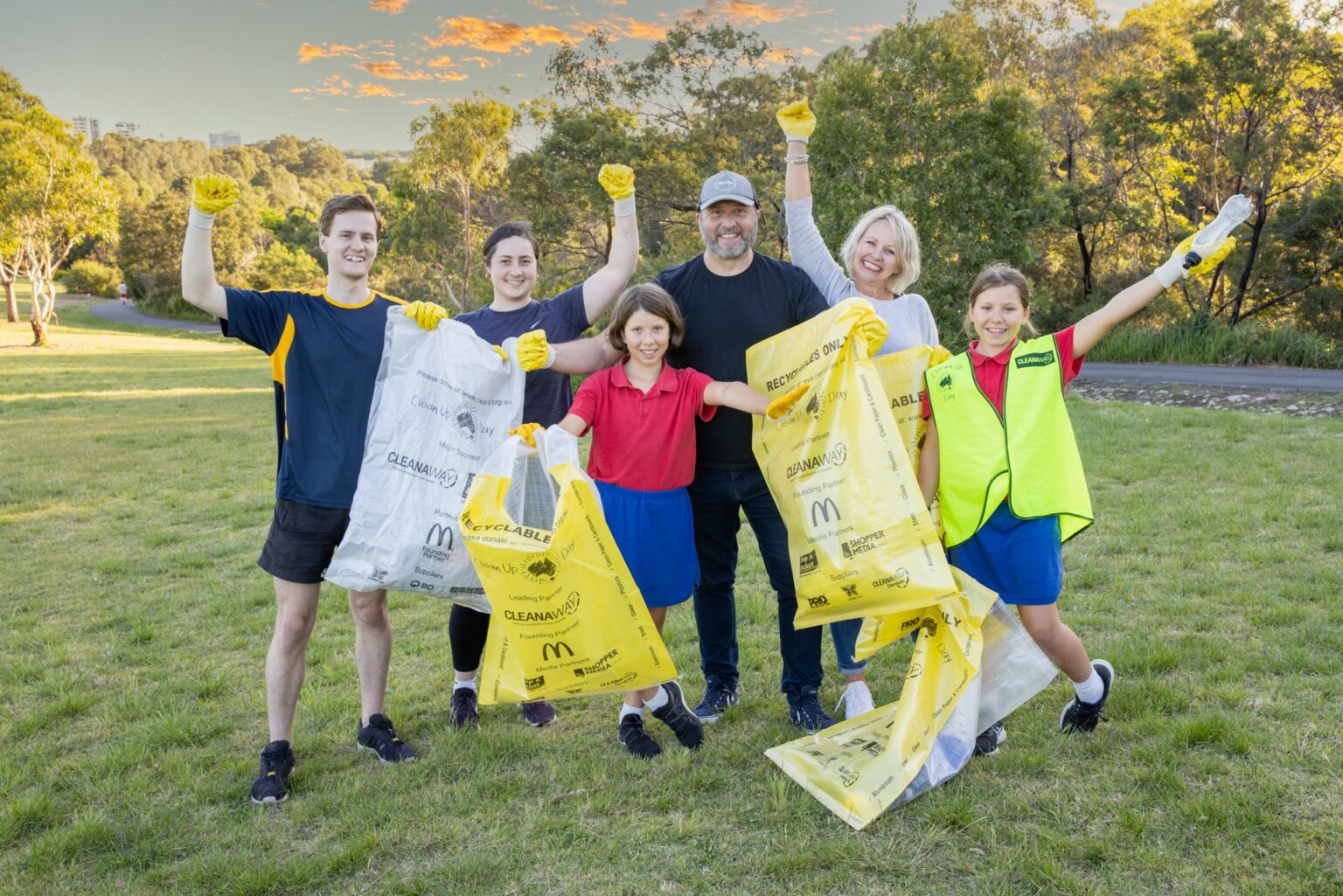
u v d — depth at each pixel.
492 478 3.22
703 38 29.44
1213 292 30.62
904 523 3.22
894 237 3.72
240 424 15.40
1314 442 9.12
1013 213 20.31
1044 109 33.38
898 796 3.05
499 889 2.75
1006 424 3.29
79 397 20.33
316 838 3.06
